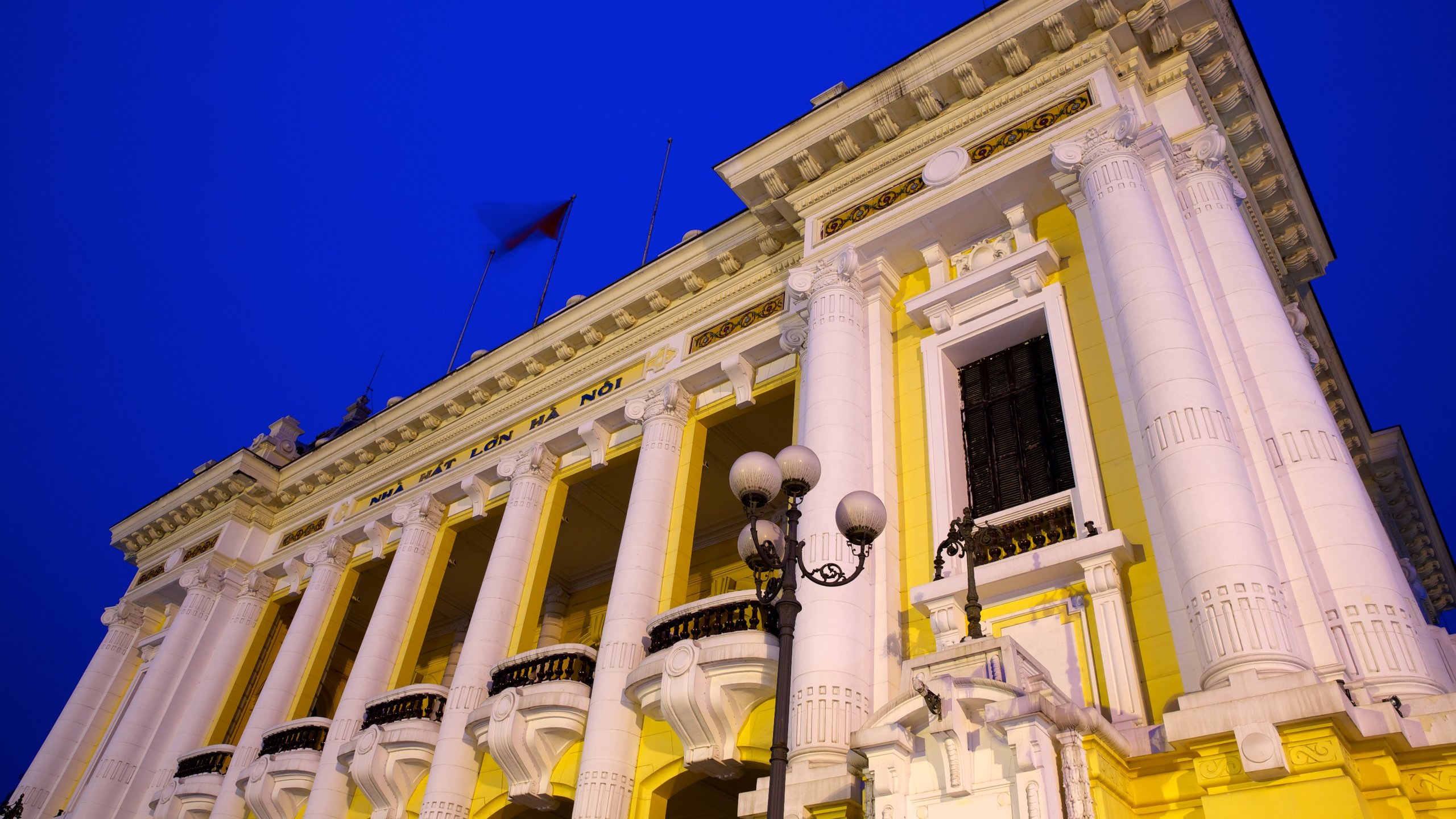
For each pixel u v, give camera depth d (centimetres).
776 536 785
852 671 968
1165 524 841
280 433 2623
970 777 708
